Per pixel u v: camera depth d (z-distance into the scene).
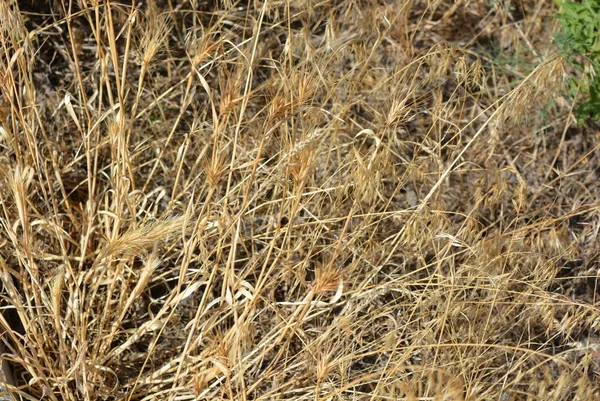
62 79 3.79
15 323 3.21
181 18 4.02
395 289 2.93
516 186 3.91
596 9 3.82
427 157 3.47
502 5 4.37
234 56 3.91
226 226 2.79
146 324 2.93
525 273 3.33
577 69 4.12
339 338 2.92
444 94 4.10
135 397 3.02
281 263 3.18
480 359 3.08
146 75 3.81
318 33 4.11
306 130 2.85
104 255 2.33
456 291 3.17
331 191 3.41
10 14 2.59
